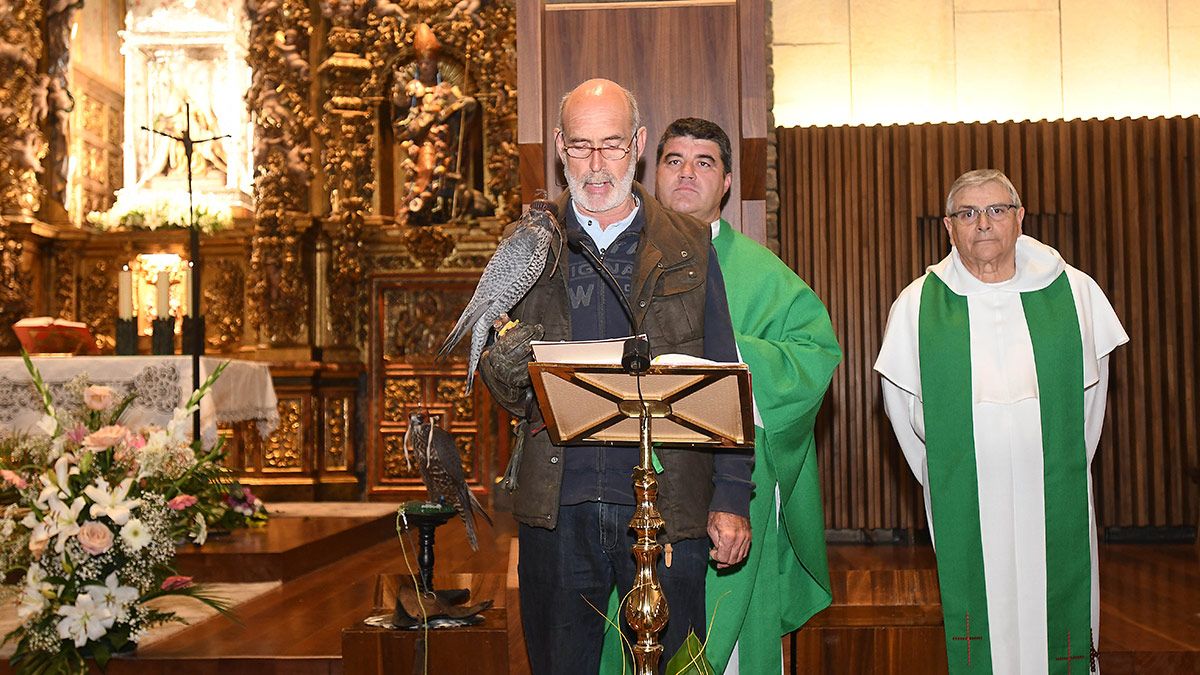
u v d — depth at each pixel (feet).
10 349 30.25
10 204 30.78
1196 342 24.30
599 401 7.19
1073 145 24.57
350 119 31.45
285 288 30.73
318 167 31.53
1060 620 11.24
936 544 11.49
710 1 12.94
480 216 31.35
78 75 32.45
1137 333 24.29
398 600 11.73
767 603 10.25
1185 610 15.78
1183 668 13.11
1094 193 24.40
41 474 13.17
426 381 31.30
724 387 6.93
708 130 10.71
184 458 14.20
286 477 30.45
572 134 7.89
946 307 11.73
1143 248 24.43
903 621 12.21
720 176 10.73
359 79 31.81
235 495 21.43
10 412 21.47
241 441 30.48
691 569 8.02
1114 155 24.35
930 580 13.89
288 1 31.30
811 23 25.02
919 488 24.45
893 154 24.57
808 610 10.64
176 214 31.24
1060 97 24.77
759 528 9.82
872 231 24.59
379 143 31.73
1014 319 11.54
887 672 11.96
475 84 31.81
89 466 13.12
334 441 31.07
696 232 8.34
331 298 31.37
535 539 8.13
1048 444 11.30
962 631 11.32
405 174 31.27
